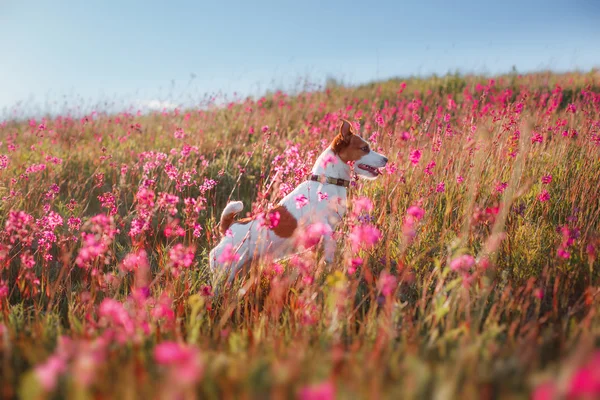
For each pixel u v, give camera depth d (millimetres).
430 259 3951
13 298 4332
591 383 1188
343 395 1625
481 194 4887
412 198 5098
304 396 1315
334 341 2600
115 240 5301
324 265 3854
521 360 2072
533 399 1631
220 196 6785
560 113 8953
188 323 3324
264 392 1713
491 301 3336
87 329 2916
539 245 4059
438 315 2691
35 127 11445
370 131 8305
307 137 8562
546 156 5969
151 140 9422
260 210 4242
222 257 3361
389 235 3633
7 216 5301
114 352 2279
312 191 4551
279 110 11453
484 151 5352
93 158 8156
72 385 1803
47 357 2303
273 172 6723
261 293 3936
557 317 3109
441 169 5887
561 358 2305
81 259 3219
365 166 4656
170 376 1662
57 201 6457
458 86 14109
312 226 3527
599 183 4980
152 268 4785
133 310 3260
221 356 2166
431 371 1961
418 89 14289
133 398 1703
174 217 6035
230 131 9734
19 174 6980
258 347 2518
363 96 13906
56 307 3846
